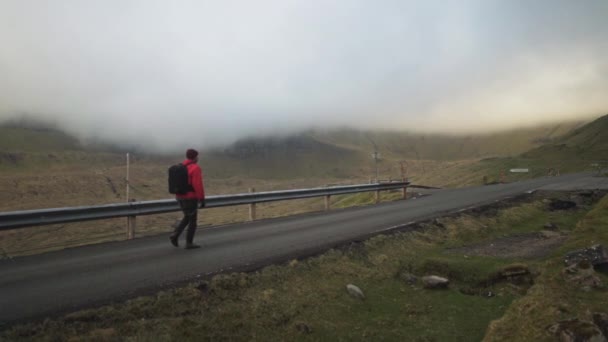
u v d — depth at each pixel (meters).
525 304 7.00
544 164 104.75
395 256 11.20
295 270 9.08
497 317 7.80
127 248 11.34
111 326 6.10
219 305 7.14
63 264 9.49
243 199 17.44
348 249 10.92
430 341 6.90
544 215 18.73
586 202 21.14
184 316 6.61
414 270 10.51
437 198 25.25
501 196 23.80
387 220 15.81
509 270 9.75
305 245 11.19
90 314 6.27
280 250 10.59
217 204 16.30
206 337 6.20
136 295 7.10
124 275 8.34
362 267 10.05
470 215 16.83
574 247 10.73
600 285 7.47
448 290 9.27
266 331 6.67
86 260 9.87
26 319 6.11
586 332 5.49
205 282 7.75
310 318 7.28
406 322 7.58
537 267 9.80
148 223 108.25
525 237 14.27
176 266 9.01
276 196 19.08
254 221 17.02
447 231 14.38
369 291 8.88
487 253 11.91
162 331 6.07
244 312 7.05
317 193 21.34
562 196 22.58
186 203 10.75
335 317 7.48
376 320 7.58
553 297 6.98
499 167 116.38
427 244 12.72
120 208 13.08
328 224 15.38
